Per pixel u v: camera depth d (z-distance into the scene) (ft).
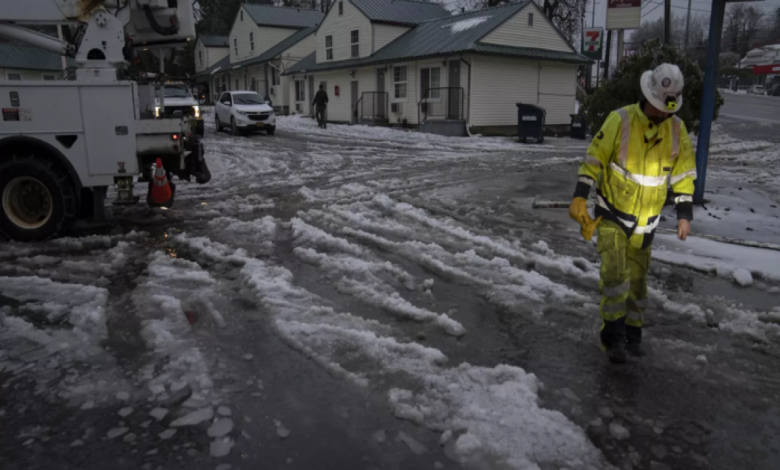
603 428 9.91
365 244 21.72
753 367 12.19
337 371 11.57
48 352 12.50
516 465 8.69
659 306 15.70
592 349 12.95
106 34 23.04
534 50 86.84
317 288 16.57
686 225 11.51
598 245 12.01
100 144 22.66
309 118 113.80
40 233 22.12
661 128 11.32
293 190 34.40
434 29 93.76
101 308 14.67
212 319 14.29
